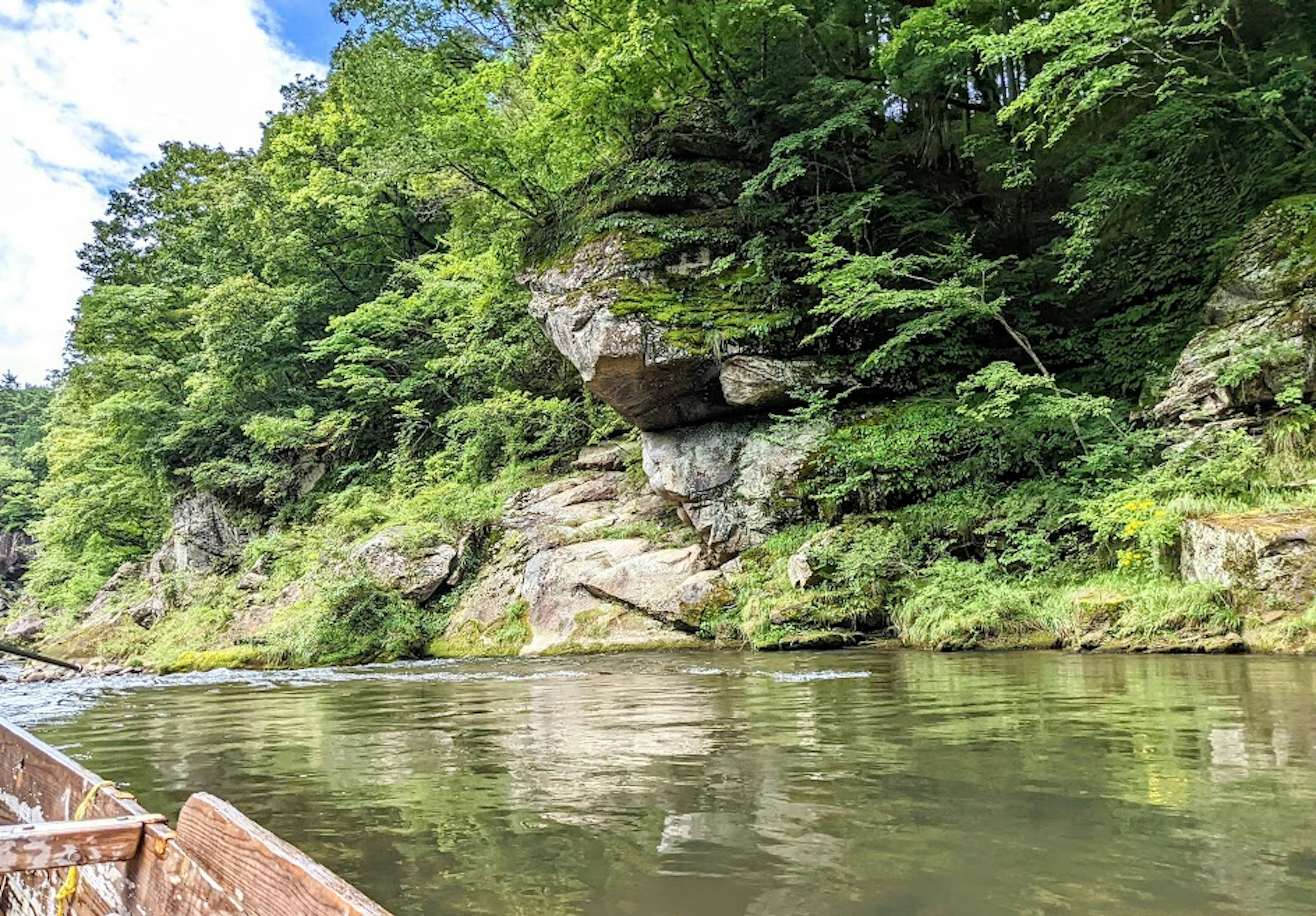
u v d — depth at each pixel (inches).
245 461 955.3
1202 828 95.6
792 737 165.0
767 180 536.7
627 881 87.2
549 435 725.9
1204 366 374.9
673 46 543.5
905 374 501.4
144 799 136.6
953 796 114.1
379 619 577.3
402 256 959.6
